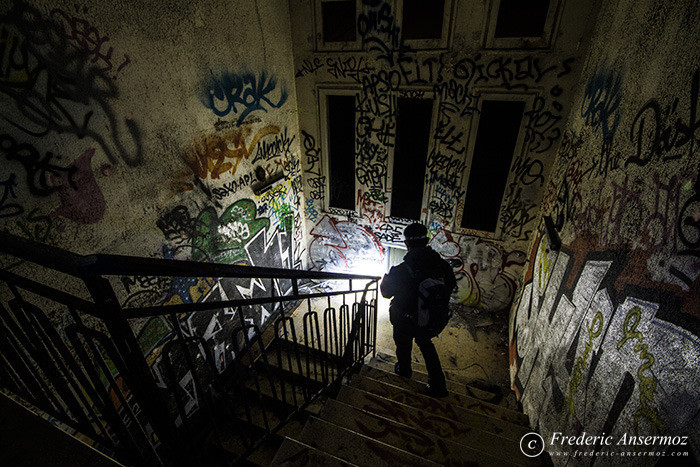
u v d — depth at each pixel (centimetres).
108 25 243
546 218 397
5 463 116
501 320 557
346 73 466
